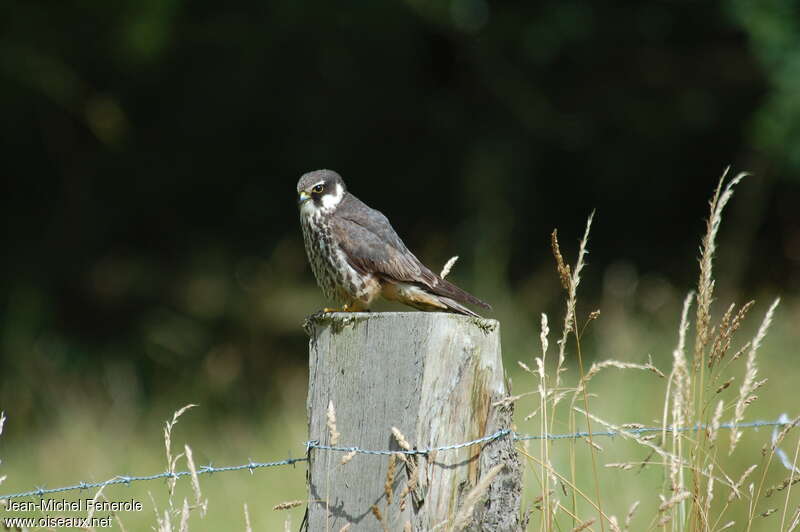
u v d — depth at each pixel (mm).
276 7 15281
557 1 15672
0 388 11750
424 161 17828
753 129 14102
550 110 17156
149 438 9727
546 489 4176
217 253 16703
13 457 9422
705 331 4270
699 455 4316
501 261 15336
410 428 3885
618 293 12867
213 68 16281
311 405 4098
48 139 16281
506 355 10727
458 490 3926
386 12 15812
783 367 9492
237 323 14773
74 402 10750
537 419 7695
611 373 9039
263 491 7293
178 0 13969
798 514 4410
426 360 3896
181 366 12906
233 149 17281
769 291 13961
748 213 16312
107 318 15844
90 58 15180
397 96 17547
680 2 15727
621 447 6691
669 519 4066
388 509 3871
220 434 9695
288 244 16750
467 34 16703
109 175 16719
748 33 13945
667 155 17453
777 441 4371
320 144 17547
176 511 4195
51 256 16266
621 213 17859
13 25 14016
